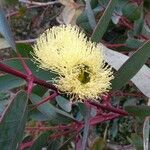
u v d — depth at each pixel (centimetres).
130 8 33
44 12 45
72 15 36
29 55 23
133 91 35
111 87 22
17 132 19
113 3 22
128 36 35
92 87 19
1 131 18
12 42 20
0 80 22
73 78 19
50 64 19
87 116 22
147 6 35
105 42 38
